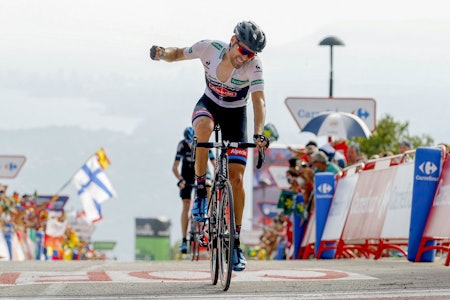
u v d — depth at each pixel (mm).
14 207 22516
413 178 11148
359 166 14008
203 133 7895
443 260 11523
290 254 17438
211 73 7949
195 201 7992
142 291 6891
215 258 7535
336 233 14406
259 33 7641
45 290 6930
